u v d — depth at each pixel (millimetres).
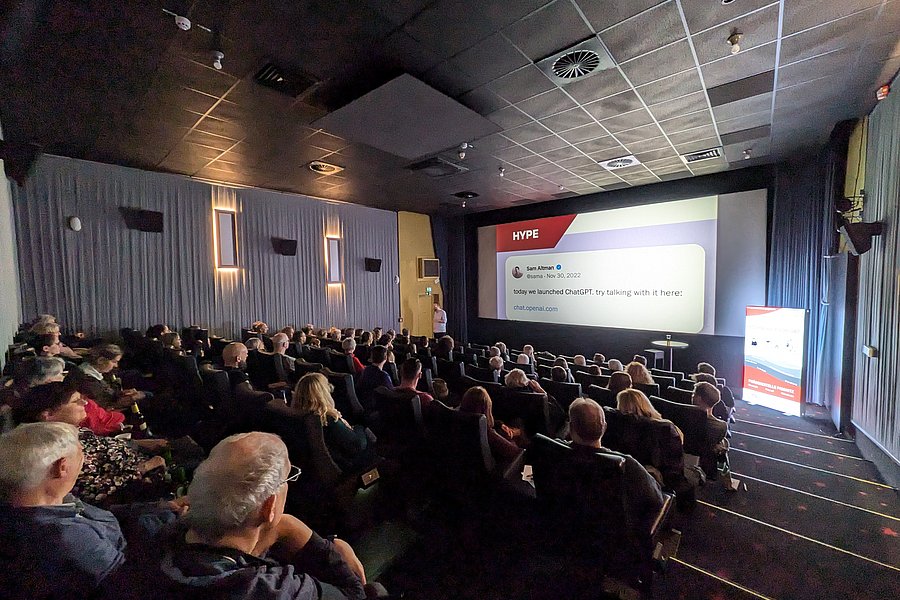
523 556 2012
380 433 2889
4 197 4074
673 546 1725
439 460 2297
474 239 10484
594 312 8039
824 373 4965
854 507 2607
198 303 6504
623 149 5117
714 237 6480
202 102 3520
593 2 2352
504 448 2307
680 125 4305
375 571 1899
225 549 789
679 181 6844
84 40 2516
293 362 4129
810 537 2281
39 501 1108
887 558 2102
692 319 6742
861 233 3311
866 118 3883
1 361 3113
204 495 812
